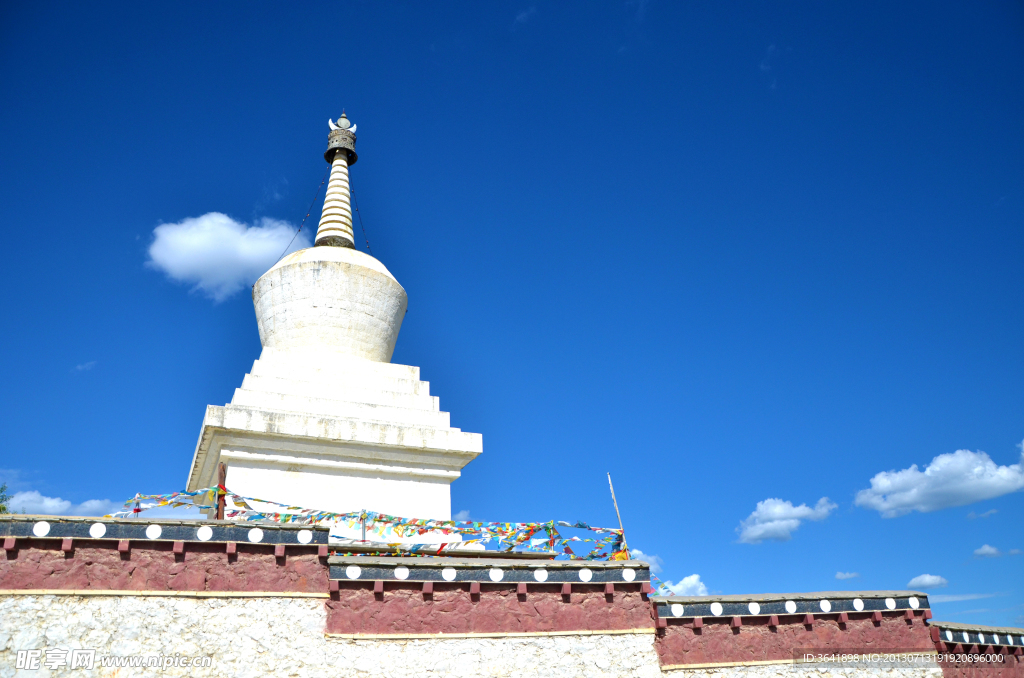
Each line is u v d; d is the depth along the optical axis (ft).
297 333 58.80
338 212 69.31
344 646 32.94
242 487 47.60
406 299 64.90
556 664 35.42
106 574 31.35
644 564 39.04
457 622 34.94
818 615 41.37
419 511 51.47
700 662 38.22
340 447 50.11
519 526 42.14
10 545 30.58
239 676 31.09
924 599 43.65
